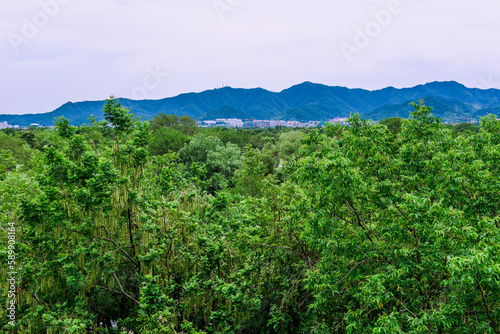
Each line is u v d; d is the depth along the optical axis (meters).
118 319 9.50
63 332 7.54
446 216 6.44
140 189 10.02
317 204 7.81
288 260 11.16
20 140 54.06
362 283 7.45
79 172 9.05
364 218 9.33
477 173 7.86
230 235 11.10
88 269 8.88
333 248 7.56
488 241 6.34
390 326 5.80
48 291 9.22
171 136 58.88
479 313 6.79
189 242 10.25
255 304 8.93
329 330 8.76
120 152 9.98
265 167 13.20
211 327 9.14
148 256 8.38
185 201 11.87
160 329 7.14
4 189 10.80
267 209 11.73
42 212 8.84
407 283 7.01
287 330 10.59
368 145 8.95
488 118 10.99
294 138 48.31
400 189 8.28
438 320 5.84
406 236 7.48
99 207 8.84
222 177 23.11
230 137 72.94
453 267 5.20
